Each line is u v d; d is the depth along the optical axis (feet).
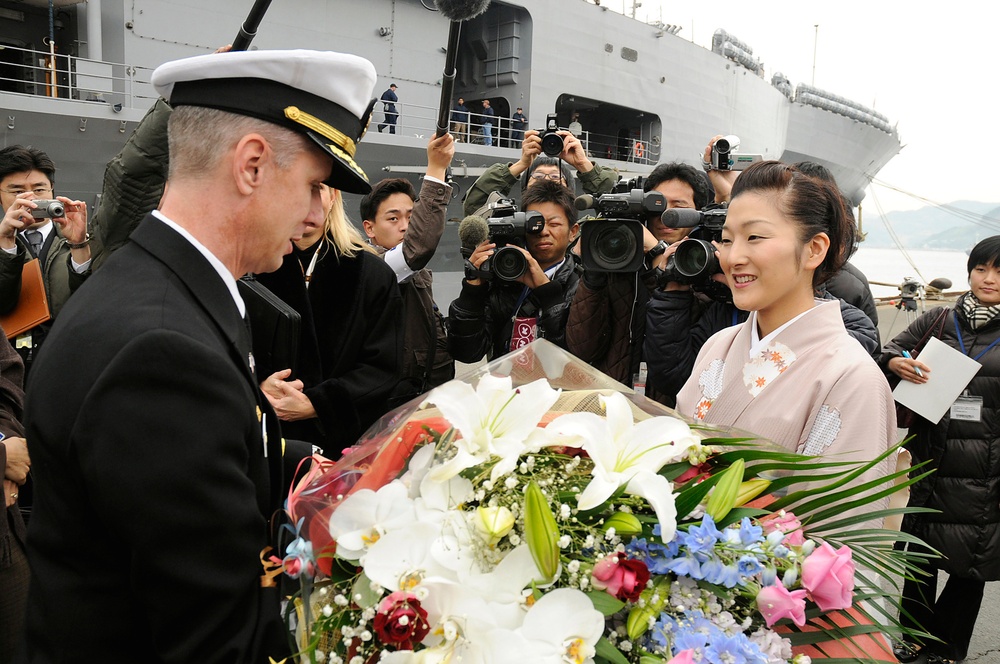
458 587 2.84
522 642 2.78
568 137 12.33
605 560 2.97
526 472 3.26
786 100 60.85
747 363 5.18
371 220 11.78
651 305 8.52
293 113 3.81
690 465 3.71
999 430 9.13
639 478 3.11
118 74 28.89
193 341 3.38
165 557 3.20
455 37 7.43
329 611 3.21
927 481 9.41
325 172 4.09
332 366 7.55
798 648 3.48
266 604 3.56
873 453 4.51
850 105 65.82
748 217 4.92
